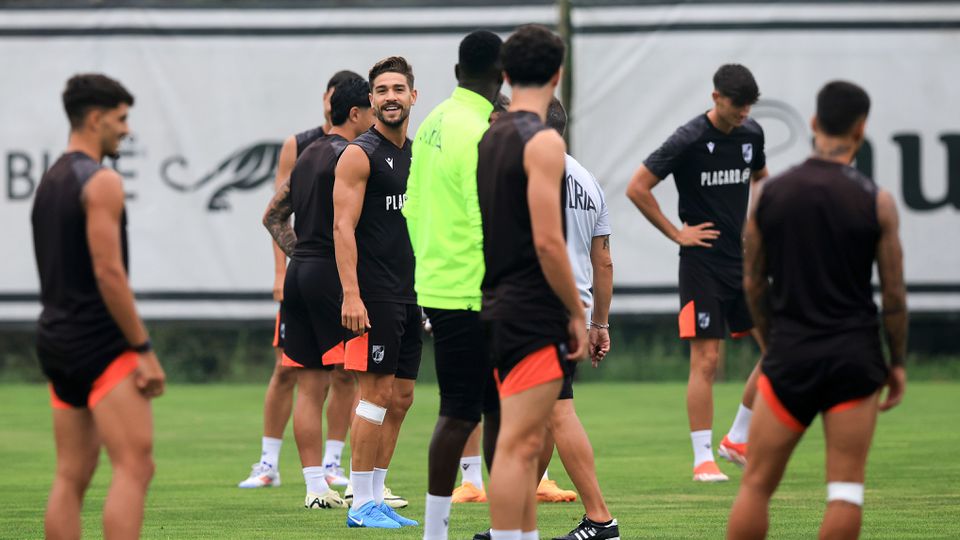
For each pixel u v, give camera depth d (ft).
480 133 56.34
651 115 165.99
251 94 167.22
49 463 104.01
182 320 166.61
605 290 72.18
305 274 79.77
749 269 51.24
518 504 50.75
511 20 166.50
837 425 48.88
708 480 89.71
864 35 164.76
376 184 73.92
